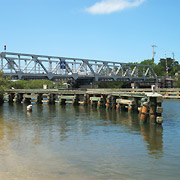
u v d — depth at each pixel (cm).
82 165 1116
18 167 1092
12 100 5566
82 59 10038
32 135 1727
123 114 2855
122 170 1057
